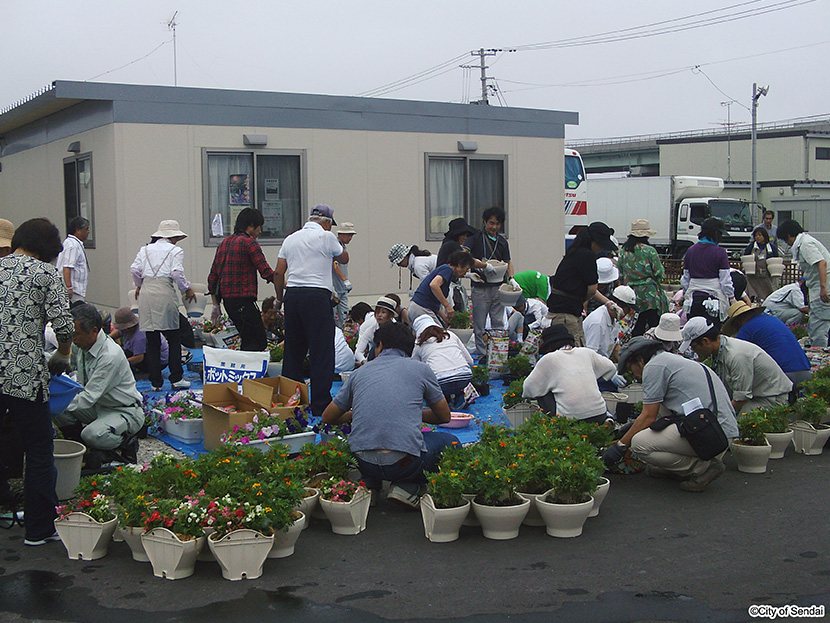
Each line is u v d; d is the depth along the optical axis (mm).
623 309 9156
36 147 15227
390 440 5469
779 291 11148
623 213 34469
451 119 14547
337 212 13648
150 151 12164
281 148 13109
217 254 8961
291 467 5363
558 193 15820
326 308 7613
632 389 8234
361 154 13773
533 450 5555
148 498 4883
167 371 10086
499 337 9742
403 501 5625
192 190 12492
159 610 4250
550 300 8688
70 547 4922
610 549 5035
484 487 5156
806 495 6035
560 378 6762
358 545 5125
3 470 5516
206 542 4758
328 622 4117
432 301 8789
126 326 8914
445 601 4344
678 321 6762
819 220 35781
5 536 5285
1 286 4816
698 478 6129
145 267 8859
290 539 4914
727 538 5207
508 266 10422
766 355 7141
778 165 49000
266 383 7395
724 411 6145
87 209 13266
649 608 4254
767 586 4512
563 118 15734
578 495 5301
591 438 6293
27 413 4922
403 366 5684
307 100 13266
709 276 9969
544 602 4324
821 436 7070
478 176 14969
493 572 4703
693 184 32969
